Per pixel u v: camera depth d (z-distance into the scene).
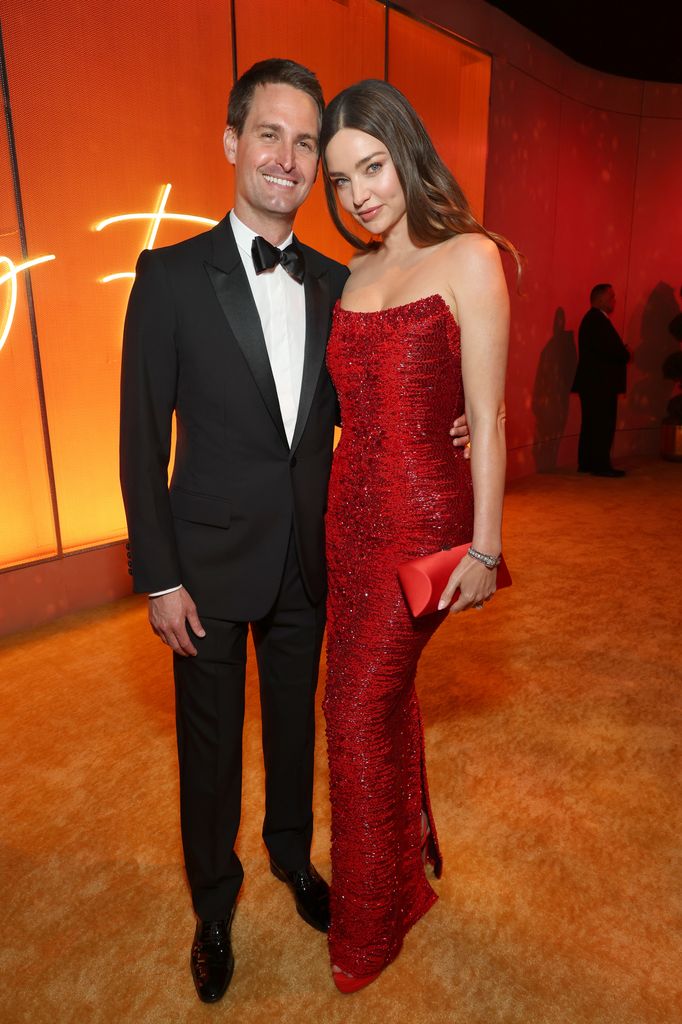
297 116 1.41
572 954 1.75
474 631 3.53
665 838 2.13
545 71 6.43
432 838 1.86
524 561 4.57
